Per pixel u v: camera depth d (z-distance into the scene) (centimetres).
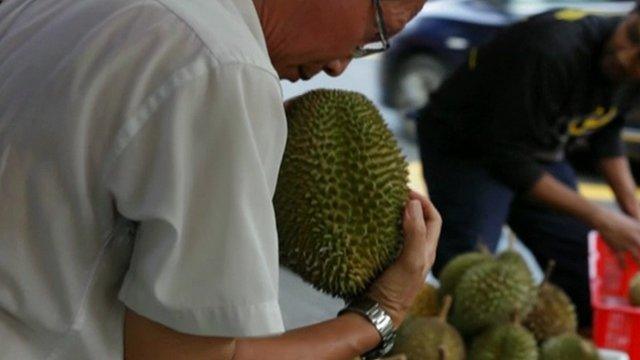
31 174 105
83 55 104
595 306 234
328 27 119
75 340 108
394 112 586
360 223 136
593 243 282
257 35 113
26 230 106
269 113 107
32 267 107
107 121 103
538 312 205
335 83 579
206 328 104
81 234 106
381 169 138
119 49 103
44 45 108
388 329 133
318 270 138
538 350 200
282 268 168
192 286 104
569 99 273
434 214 142
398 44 574
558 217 307
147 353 110
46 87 105
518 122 271
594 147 317
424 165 304
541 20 270
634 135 528
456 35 559
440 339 183
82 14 108
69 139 103
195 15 106
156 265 103
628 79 267
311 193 136
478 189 291
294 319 163
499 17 545
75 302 107
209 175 103
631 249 271
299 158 137
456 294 198
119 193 103
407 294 135
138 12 105
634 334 230
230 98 102
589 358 195
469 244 292
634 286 256
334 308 169
